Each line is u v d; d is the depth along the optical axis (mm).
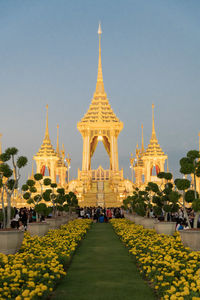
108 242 25594
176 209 24750
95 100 101750
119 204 75938
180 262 13211
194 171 18922
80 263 16719
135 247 18516
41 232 23609
